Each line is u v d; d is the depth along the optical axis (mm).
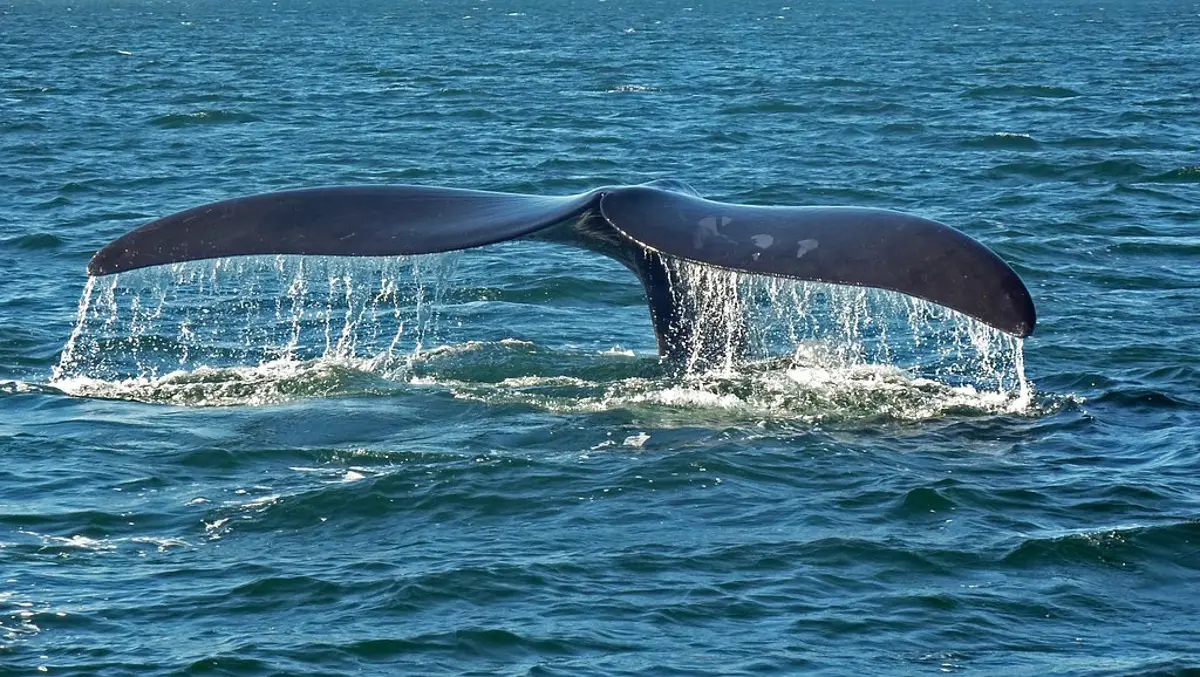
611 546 12438
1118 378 17859
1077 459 14703
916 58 82500
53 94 58312
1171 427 15812
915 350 18844
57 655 10602
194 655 10562
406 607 11312
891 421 15602
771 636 10930
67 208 31516
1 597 11469
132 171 37375
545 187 36375
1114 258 26219
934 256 12867
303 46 97812
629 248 15844
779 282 17016
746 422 15250
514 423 15211
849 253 13133
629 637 10898
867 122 48625
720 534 12703
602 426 15094
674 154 41500
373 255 13844
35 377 17891
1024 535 12758
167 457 14469
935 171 37500
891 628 11086
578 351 17953
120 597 11516
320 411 15680
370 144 43531
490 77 68812
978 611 11367
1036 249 26875
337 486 13609
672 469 13984
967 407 16172
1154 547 12547
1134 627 11148
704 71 72438
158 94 58688
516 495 13453
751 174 37531
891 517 13133
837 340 18578
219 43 101438
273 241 14070
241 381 16828
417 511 13148
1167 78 66125
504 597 11492
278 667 10398
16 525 12867
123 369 18406
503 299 22672
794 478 13938
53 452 14633
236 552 12359
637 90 61375
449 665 10469
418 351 17922
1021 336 12328
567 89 62125
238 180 36344
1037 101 55406
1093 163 37375
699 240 13617
